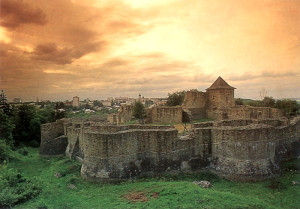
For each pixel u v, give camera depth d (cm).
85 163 2052
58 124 3709
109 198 1577
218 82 4875
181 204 1393
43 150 3397
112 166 1942
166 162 2055
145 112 4697
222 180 1914
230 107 4709
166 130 2089
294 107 5059
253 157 1889
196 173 2061
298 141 2630
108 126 2130
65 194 1691
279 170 1961
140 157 2092
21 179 1816
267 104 5484
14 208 1393
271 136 1977
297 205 1464
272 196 1594
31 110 5056
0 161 2691
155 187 1712
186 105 4738
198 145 2152
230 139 1950
